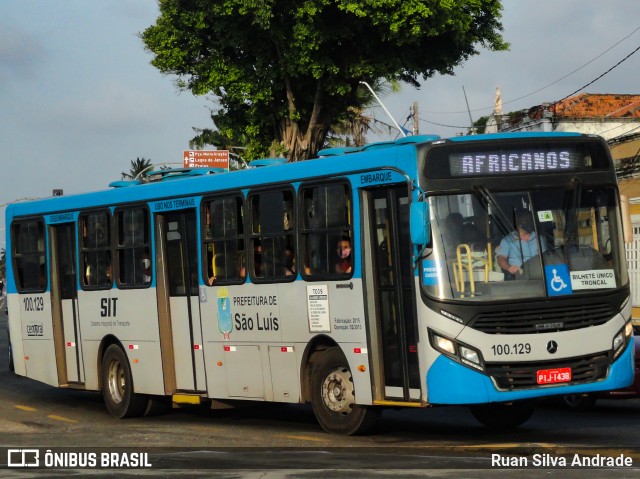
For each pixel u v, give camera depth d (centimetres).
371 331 1323
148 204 1709
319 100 3762
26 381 2495
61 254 1938
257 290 1493
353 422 1368
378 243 1327
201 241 1597
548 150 1277
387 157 1290
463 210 1241
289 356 1449
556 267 1244
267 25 3459
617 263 1283
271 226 1472
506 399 1212
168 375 1681
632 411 1708
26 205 2020
